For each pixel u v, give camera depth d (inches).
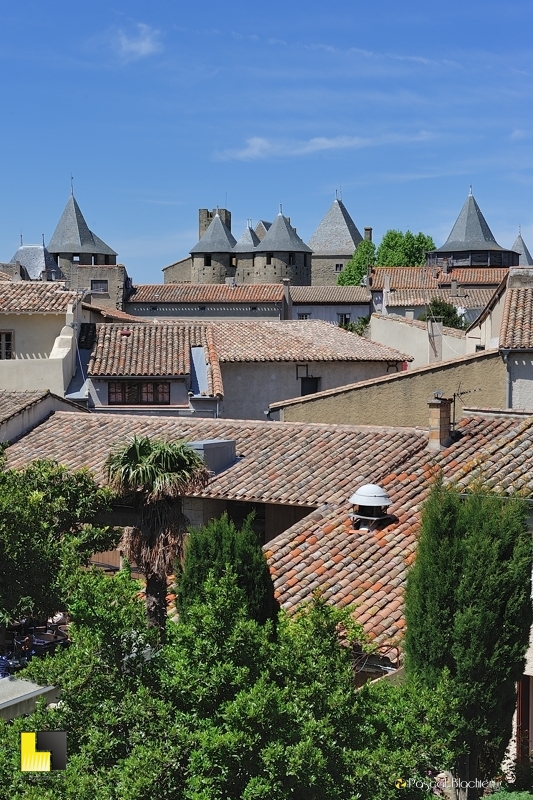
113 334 1455.5
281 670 378.3
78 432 1020.5
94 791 332.8
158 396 1359.5
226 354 1568.7
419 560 502.3
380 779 358.0
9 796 338.3
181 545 657.0
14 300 1409.9
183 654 374.9
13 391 1093.8
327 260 6018.7
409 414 1154.0
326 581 674.8
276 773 334.0
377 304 3467.0
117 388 1358.3
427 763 381.1
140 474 648.4
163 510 657.6
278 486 845.8
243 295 3206.2
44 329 1418.6
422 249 5132.9
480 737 483.2
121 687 370.9
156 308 3265.3
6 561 575.8
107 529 692.1
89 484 703.7
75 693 372.2
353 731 374.3
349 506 776.3
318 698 369.7
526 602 488.7
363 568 685.9
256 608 567.2
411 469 811.4
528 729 583.2
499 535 489.7
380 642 590.6
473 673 477.4
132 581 416.2
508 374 1123.9
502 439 745.0
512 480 673.0
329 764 355.3
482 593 478.9
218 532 582.6
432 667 488.7
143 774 331.3
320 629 398.0
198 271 5098.4
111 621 382.0
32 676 381.1
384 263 5007.4
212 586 398.3
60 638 724.0
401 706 394.3
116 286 3297.2
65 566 566.3
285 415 1188.5
